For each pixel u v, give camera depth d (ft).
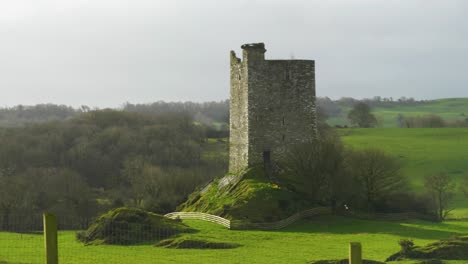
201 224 303.07
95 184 557.33
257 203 311.88
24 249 209.77
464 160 531.91
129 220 273.95
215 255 227.81
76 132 641.81
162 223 280.51
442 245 220.43
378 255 224.33
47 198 429.38
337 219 317.01
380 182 346.13
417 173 497.46
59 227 357.00
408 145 586.86
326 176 331.98
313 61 352.28
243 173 341.82
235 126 366.02
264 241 263.70
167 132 652.48
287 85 350.02
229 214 305.94
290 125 349.82
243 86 352.49
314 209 318.65
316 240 266.57
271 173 341.21
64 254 220.84
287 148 349.41
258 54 347.77
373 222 314.35
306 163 332.60
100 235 263.08
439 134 643.45
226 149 627.87
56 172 501.97
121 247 246.88
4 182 438.81
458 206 430.61
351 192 337.72
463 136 631.56
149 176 467.11
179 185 443.73
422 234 279.69
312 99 351.87
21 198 410.52
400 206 350.64
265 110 347.97
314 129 352.08
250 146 346.54
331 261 209.15
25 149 573.33
